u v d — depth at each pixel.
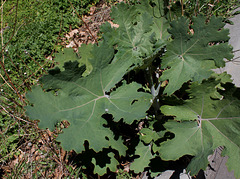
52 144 3.15
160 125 2.64
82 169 3.05
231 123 2.19
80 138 2.16
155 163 2.71
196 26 2.28
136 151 2.78
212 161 2.53
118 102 2.38
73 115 2.27
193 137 2.30
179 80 2.45
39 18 4.89
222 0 3.97
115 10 2.64
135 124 3.24
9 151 3.31
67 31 4.66
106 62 2.36
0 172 3.20
